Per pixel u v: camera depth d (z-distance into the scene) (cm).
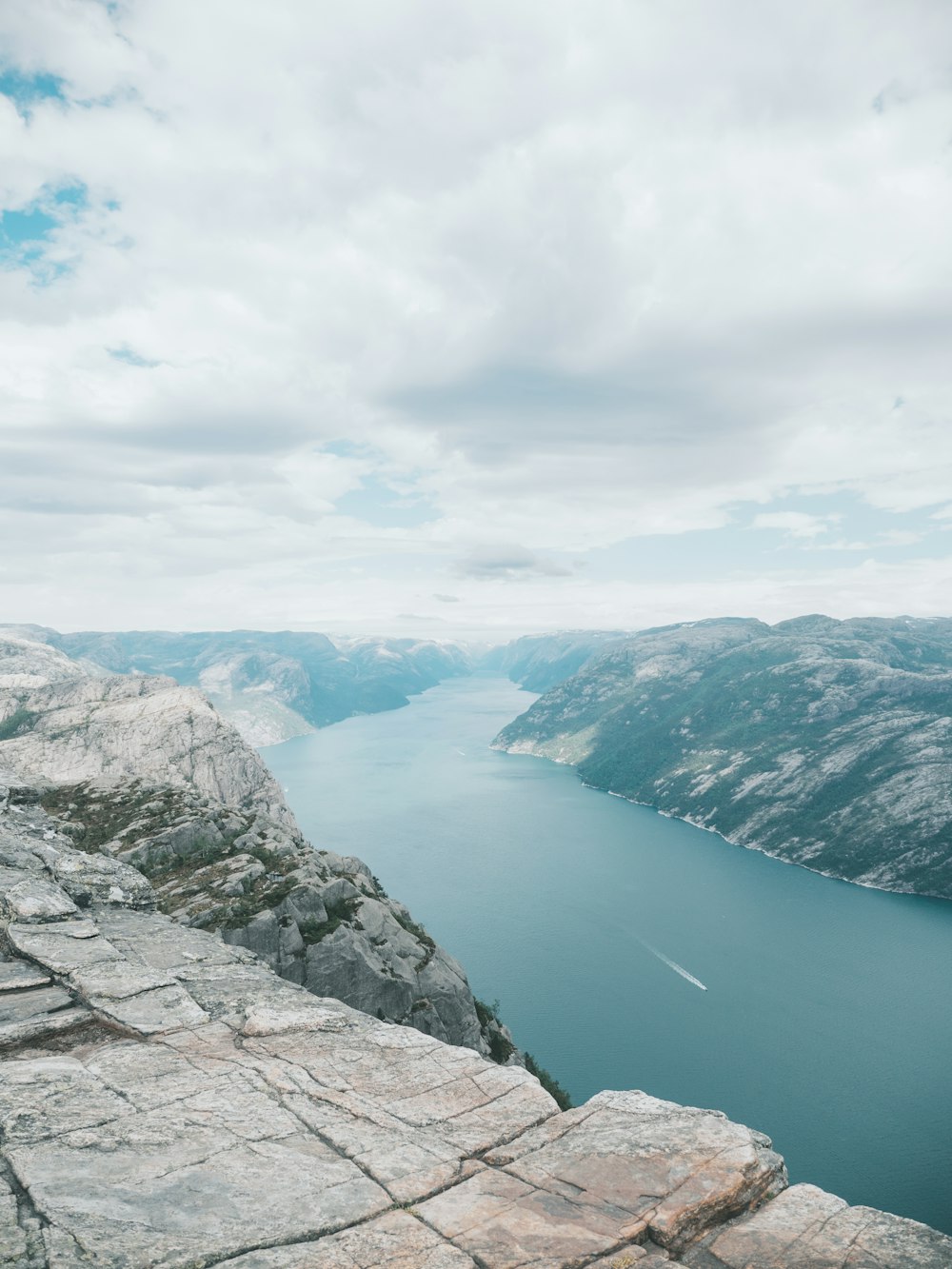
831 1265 812
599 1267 774
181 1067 1243
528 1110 1159
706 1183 934
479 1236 820
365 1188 911
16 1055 1288
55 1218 771
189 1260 732
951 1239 851
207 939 1998
